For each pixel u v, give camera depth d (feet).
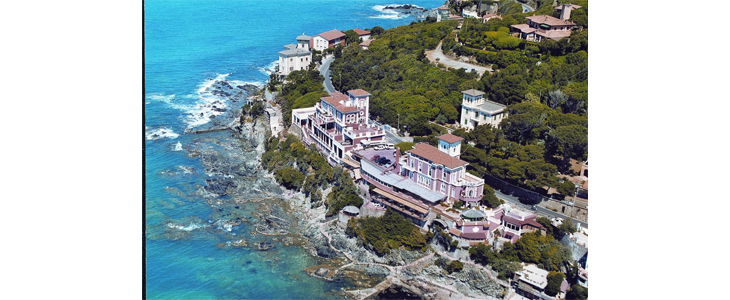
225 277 505.25
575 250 479.00
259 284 495.41
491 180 556.10
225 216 594.65
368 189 565.53
